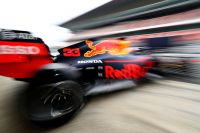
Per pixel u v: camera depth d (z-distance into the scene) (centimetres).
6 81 579
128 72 413
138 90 420
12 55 258
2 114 338
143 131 251
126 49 464
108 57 400
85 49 390
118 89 403
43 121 273
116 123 277
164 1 1966
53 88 265
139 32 1827
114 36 2292
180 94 370
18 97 411
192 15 1510
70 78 307
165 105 327
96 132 258
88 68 372
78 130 267
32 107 270
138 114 301
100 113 316
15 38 261
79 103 307
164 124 264
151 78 494
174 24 1388
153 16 2200
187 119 273
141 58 453
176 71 491
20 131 277
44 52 307
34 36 293
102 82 391
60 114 278
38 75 289
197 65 441
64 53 377
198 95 356
